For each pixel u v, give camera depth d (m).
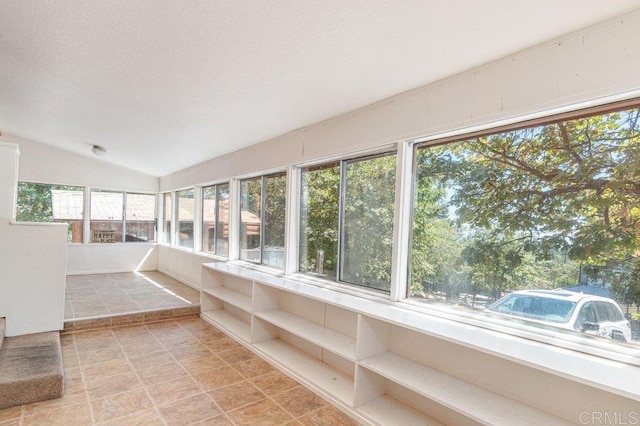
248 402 2.45
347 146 2.97
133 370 2.90
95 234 6.97
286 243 3.74
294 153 3.64
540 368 1.50
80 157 6.78
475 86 2.07
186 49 2.25
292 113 3.12
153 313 4.26
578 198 1.75
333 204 3.31
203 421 2.21
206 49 2.22
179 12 1.86
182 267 6.29
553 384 1.69
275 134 3.83
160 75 2.68
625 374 1.42
